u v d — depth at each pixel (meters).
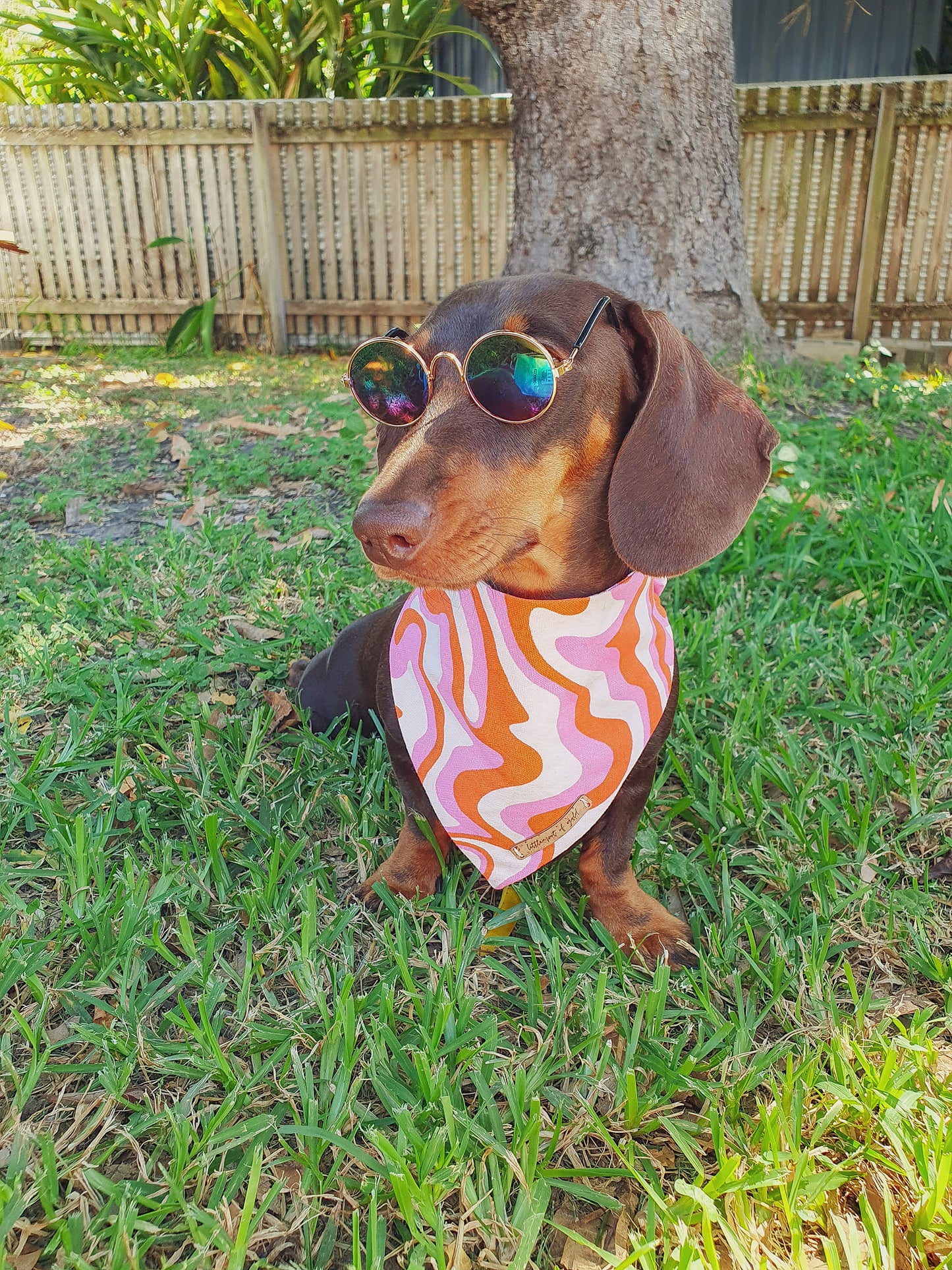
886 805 0.53
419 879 0.47
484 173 1.62
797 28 2.15
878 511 0.81
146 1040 0.37
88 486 0.96
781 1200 0.32
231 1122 0.35
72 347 1.70
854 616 0.71
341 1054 0.37
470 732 0.42
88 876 0.45
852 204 1.53
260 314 1.75
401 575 0.35
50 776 0.52
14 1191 0.31
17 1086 0.35
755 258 1.59
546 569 0.40
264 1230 0.31
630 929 0.45
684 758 0.57
